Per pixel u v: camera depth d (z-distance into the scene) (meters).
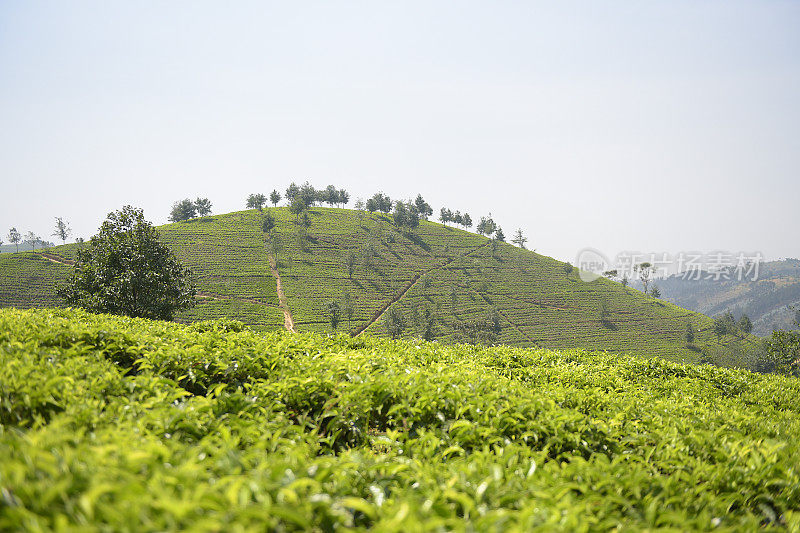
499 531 3.57
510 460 5.60
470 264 166.00
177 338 10.88
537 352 16.88
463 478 4.70
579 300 151.12
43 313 13.56
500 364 14.46
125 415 5.86
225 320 15.74
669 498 5.47
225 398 7.22
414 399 7.94
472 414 7.55
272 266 142.50
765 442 7.85
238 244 154.50
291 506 3.72
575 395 9.84
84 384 6.62
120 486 3.32
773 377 17.33
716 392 14.50
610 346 122.69
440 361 12.23
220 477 4.20
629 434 7.84
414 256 166.00
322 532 3.80
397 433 6.97
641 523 4.71
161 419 5.79
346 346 13.83
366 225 187.25
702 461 7.04
